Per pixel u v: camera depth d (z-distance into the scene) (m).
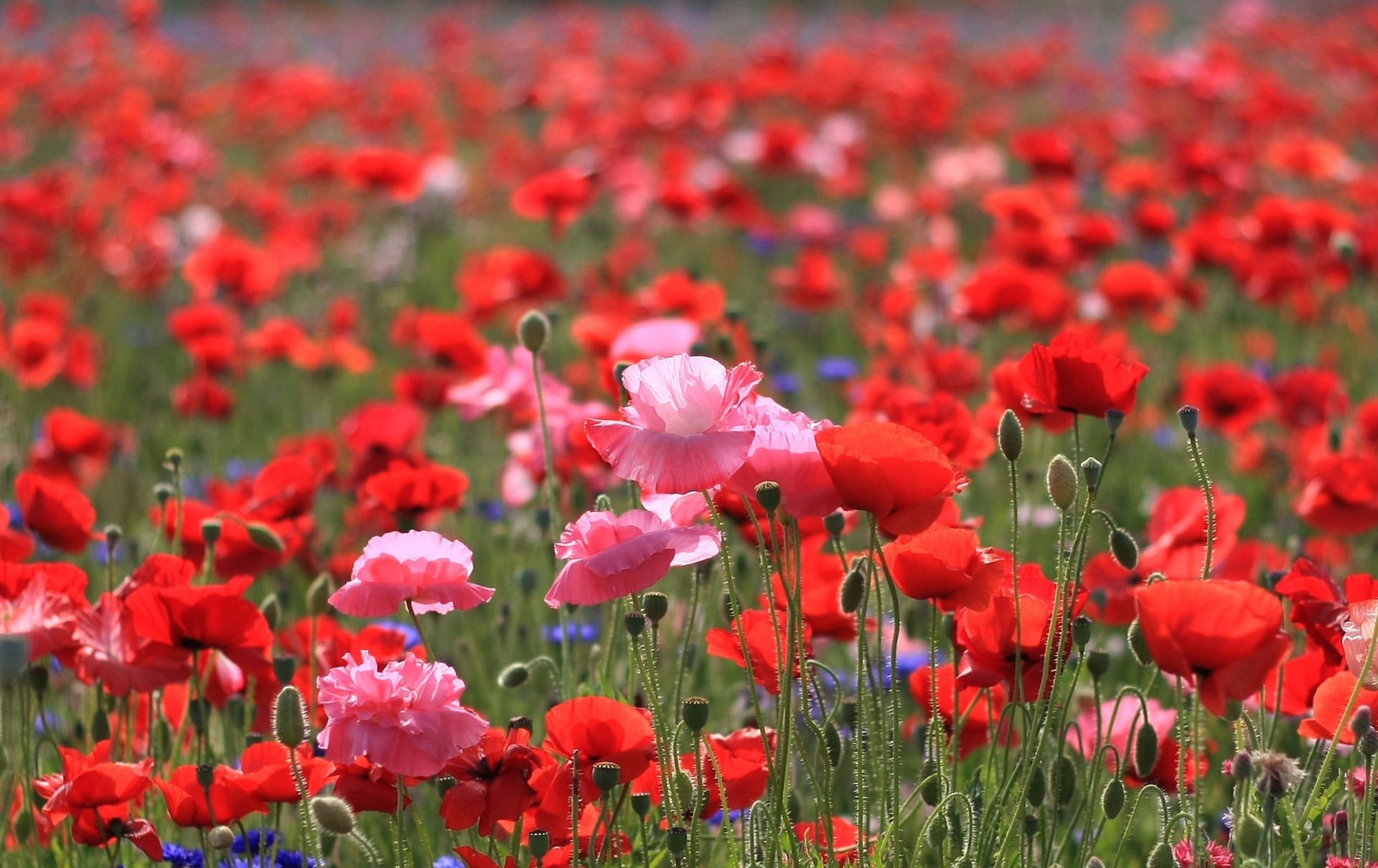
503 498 7.01
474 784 3.27
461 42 24.69
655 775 3.62
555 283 8.38
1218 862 3.39
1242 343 10.23
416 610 3.56
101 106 17.52
